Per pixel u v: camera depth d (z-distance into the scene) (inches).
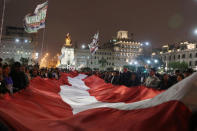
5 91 287.4
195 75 147.2
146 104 172.7
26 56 5039.4
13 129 161.9
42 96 343.6
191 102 133.9
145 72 1060.5
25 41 5049.2
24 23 904.9
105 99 398.6
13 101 257.9
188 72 409.4
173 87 156.8
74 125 180.2
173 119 134.4
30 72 673.0
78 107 319.3
